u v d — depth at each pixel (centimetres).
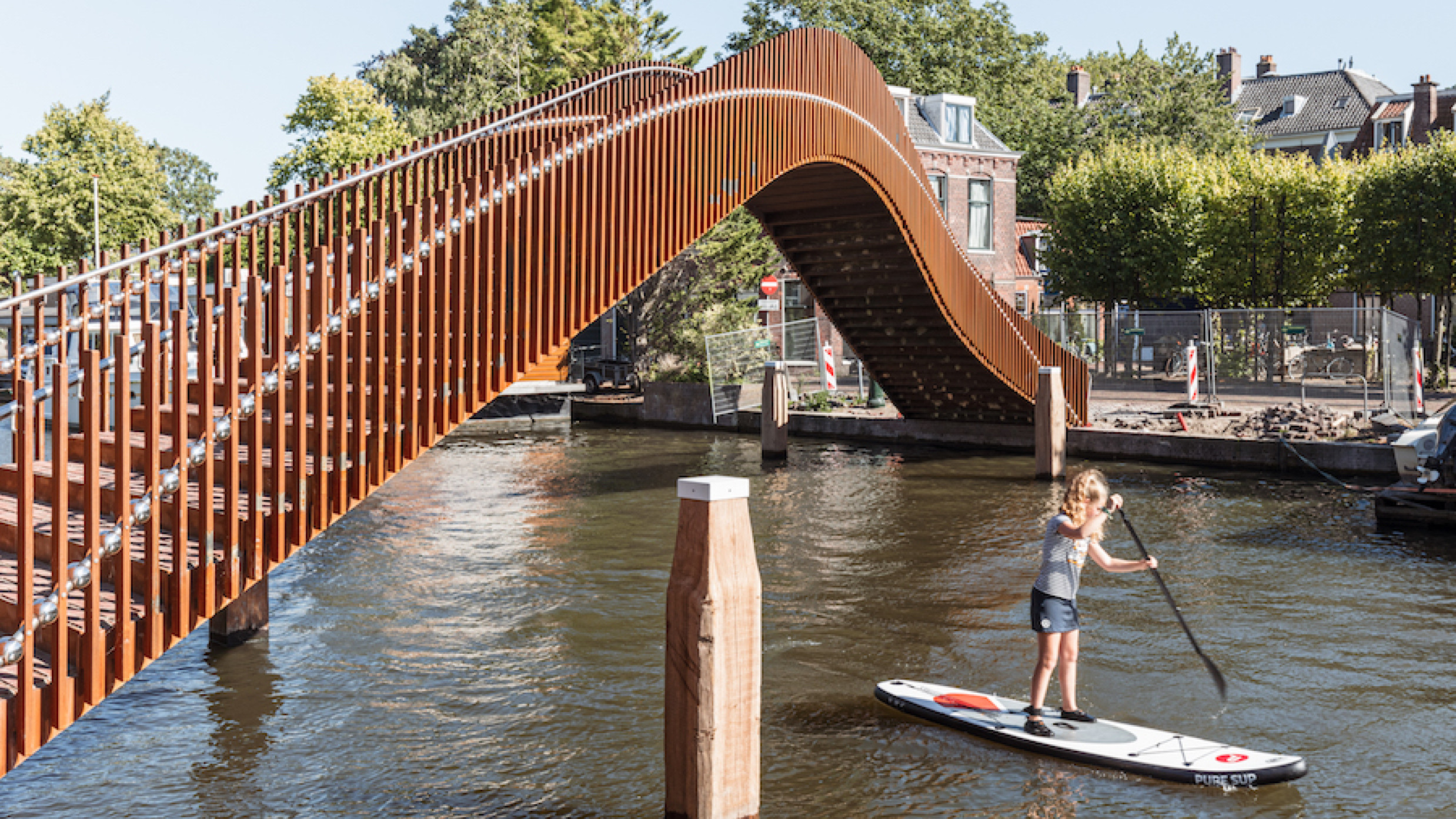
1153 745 691
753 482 1980
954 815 612
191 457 602
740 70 1330
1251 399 2619
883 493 1838
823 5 5053
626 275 1094
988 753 703
